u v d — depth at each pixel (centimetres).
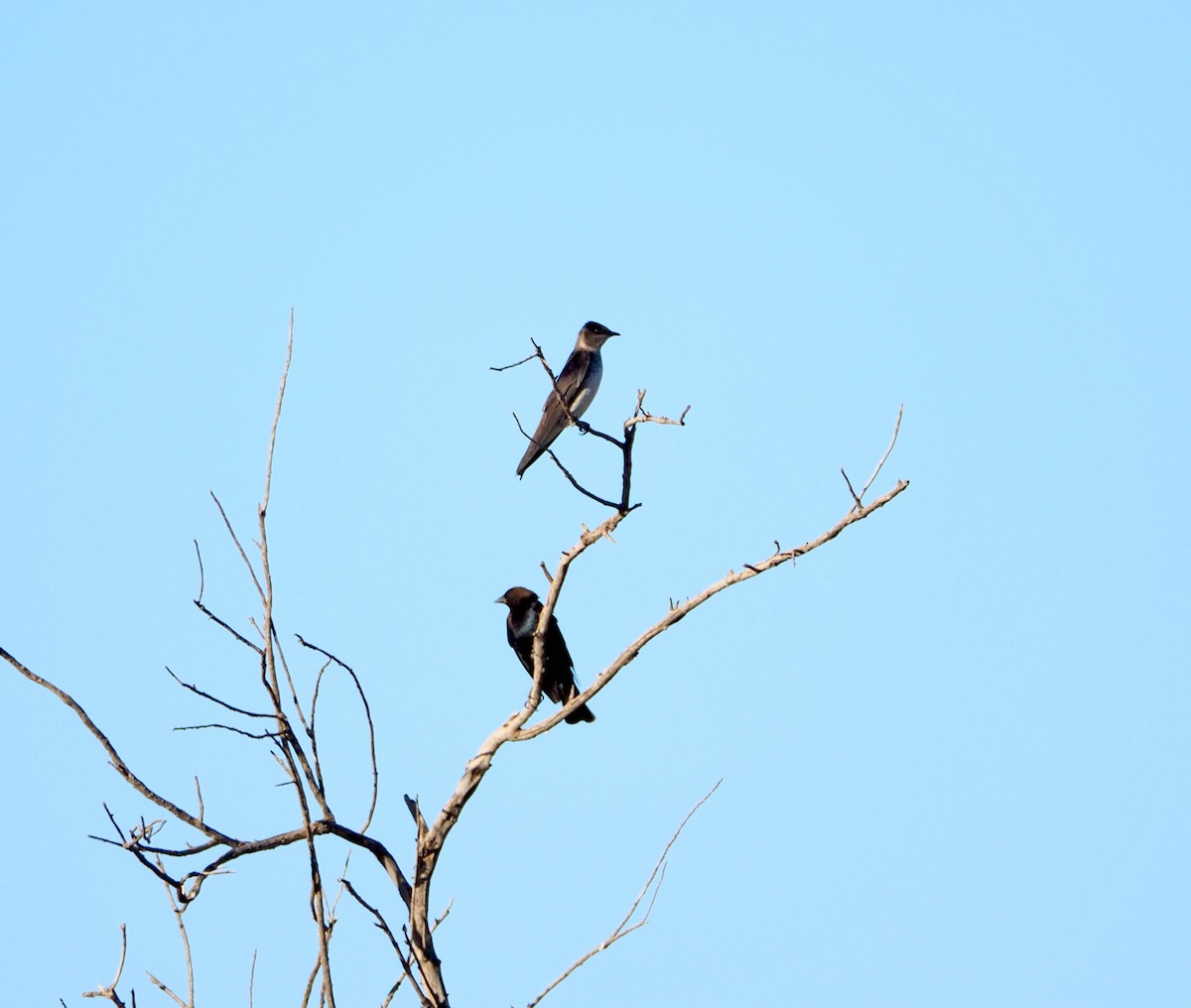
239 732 992
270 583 993
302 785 970
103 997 941
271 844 1138
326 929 930
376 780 1081
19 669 998
